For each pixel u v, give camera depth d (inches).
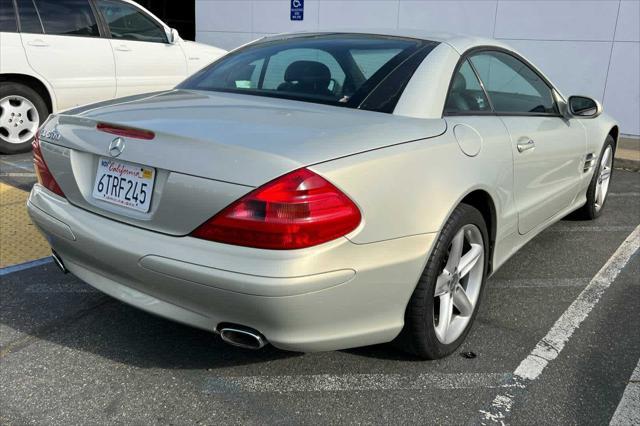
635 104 332.8
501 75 132.1
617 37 328.2
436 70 110.6
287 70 118.6
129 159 89.4
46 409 93.1
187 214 83.4
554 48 343.9
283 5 413.1
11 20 251.4
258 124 90.7
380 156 88.4
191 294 84.1
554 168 145.0
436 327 105.6
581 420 93.4
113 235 90.2
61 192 101.2
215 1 431.8
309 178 79.7
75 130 100.0
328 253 80.8
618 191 244.5
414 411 94.8
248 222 79.0
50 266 145.6
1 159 252.1
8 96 253.6
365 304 87.8
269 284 78.2
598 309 131.7
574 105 155.9
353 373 104.5
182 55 308.5
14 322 119.0
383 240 87.1
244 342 87.0
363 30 132.9
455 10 362.6
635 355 112.7
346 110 102.2
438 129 102.2
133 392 98.0
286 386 100.6
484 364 108.2
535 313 129.1
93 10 274.7
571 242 176.4
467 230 107.4
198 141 84.1
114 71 281.7
